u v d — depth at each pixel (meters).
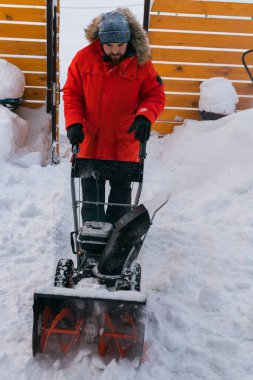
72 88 3.57
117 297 2.42
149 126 3.30
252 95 7.11
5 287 3.35
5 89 6.26
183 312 3.14
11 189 5.15
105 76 3.42
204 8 6.75
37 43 6.70
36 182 5.41
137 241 2.74
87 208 3.73
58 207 4.71
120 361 2.60
